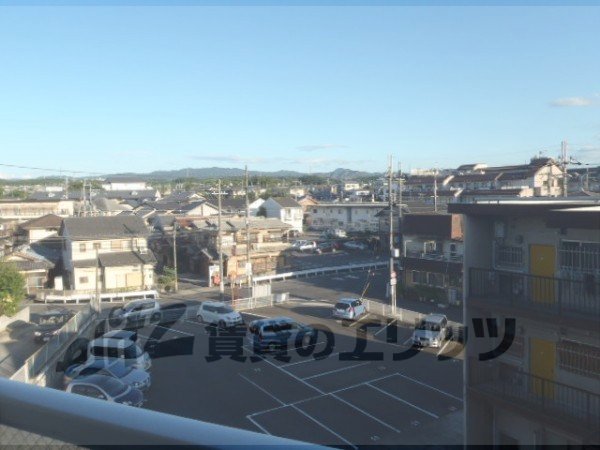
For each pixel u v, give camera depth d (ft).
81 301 94.99
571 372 28.76
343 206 185.26
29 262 103.45
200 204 173.37
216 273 107.04
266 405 43.98
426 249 92.17
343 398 45.27
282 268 120.88
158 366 54.34
